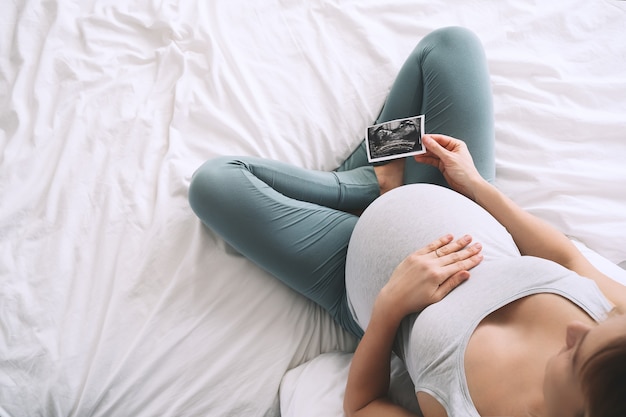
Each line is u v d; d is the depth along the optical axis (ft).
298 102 5.16
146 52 5.41
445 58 4.56
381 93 5.30
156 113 5.05
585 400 1.82
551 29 5.65
